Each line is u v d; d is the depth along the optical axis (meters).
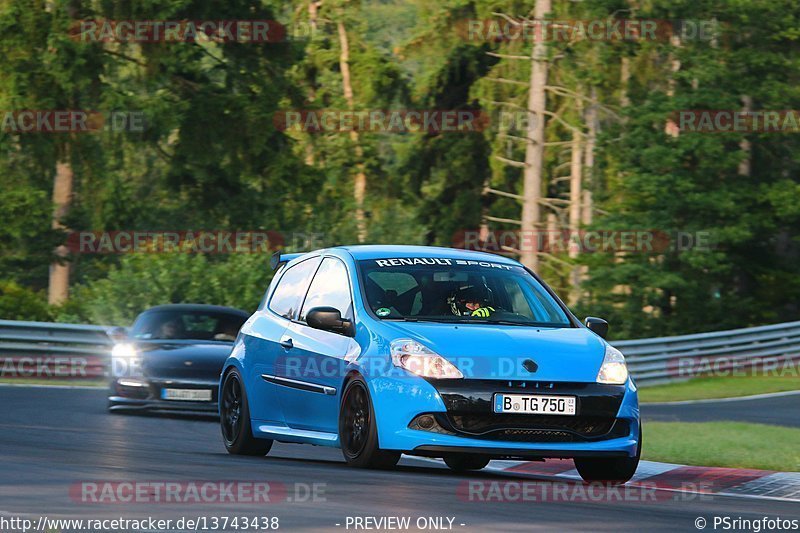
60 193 152.62
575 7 140.12
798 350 113.12
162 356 54.75
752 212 149.25
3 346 77.75
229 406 37.38
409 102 192.50
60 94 141.38
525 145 166.25
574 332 31.94
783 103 141.88
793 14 144.62
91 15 144.75
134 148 149.25
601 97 154.25
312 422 32.72
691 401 83.12
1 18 137.00
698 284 146.38
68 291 152.12
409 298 32.28
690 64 142.12
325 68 194.62
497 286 33.41
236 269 112.19
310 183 153.38
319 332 33.12
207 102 148.50
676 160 140.12
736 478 34.50
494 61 179.00
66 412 53.66
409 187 193.50
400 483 26.50
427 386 29.12
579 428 29.66
